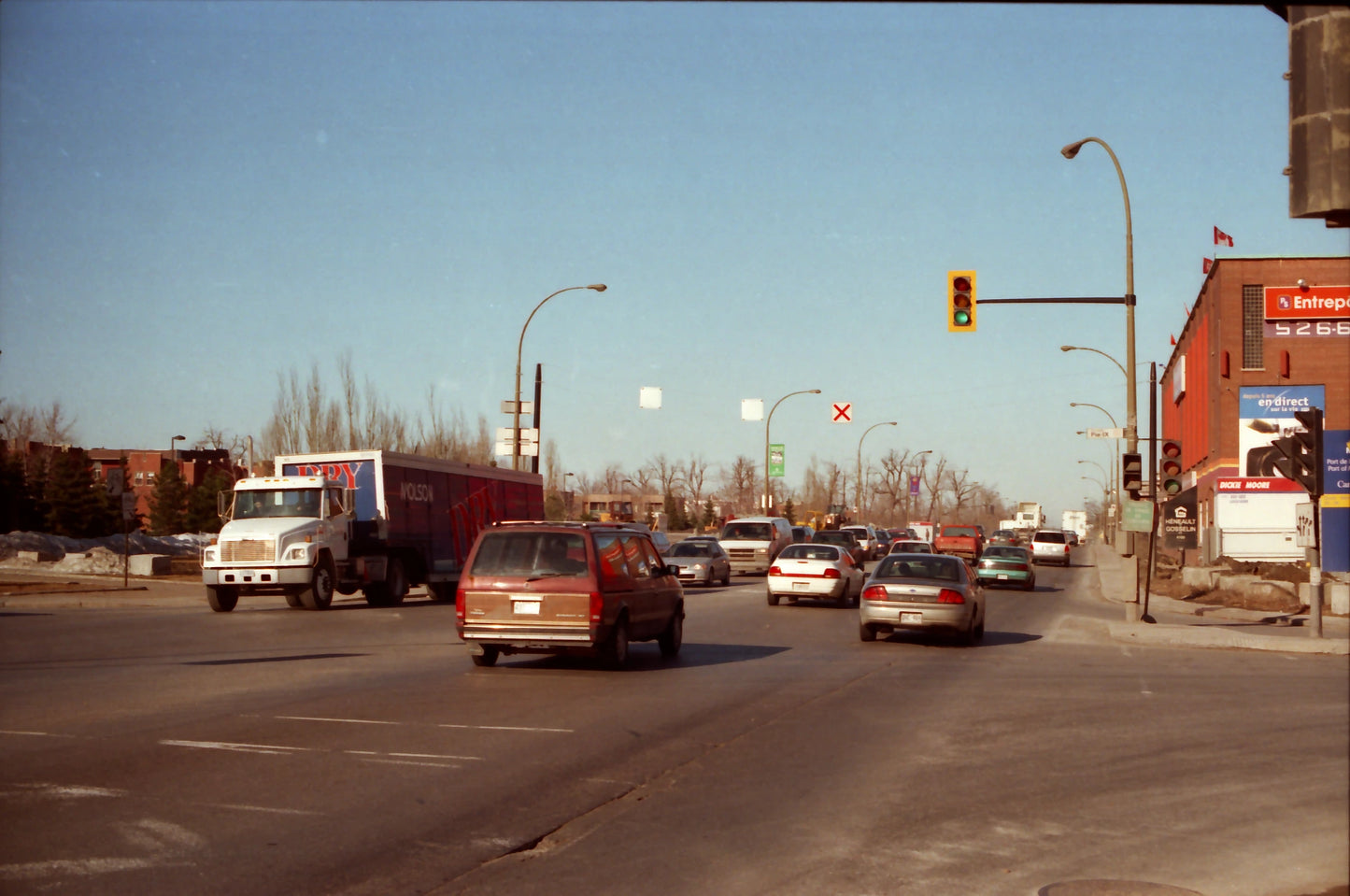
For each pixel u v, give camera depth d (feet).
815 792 28.78
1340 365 157.48
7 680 47.80
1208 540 167.63
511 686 47.16
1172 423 248.93
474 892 20.76
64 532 208.13
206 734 35.27
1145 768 31.99
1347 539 156.04
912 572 69.67
